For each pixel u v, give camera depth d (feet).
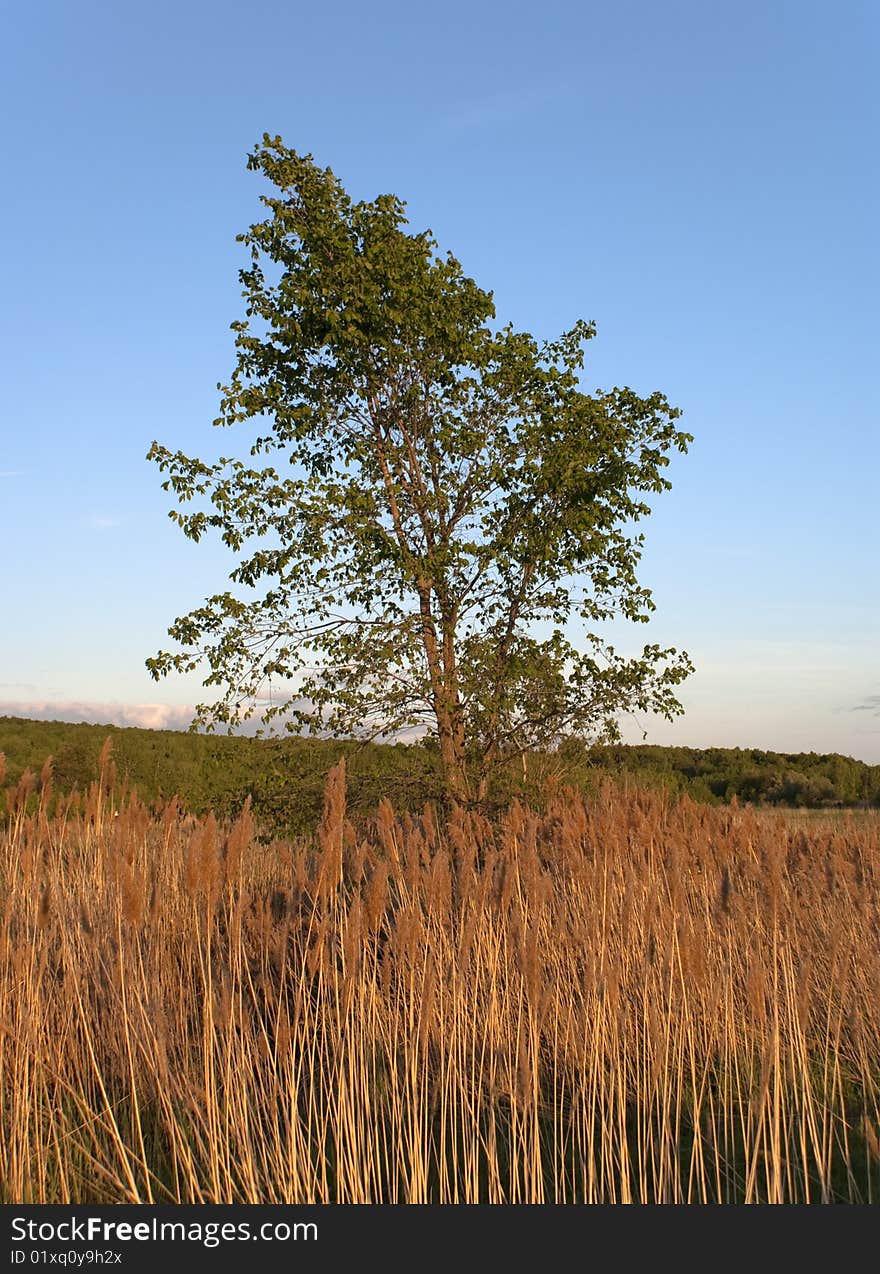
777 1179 16.44
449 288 47.24
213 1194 16.35
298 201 47.32
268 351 47.16
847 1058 22.62
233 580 44.04
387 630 44.39
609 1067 20.97
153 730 120.47
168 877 29.78
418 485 46.91
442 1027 20.04
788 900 25.16
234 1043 19.94
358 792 43.39
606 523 46.44
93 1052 20.75
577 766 47.39
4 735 98.63
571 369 49.44
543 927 24.75
